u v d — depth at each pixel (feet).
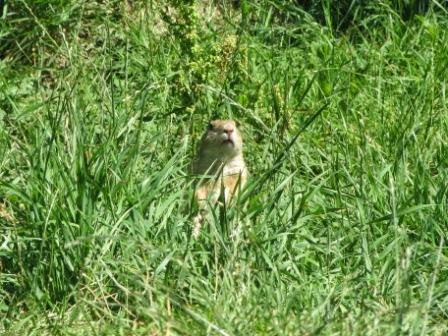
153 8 50.47
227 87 45.83
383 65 48.78
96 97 43.55
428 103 44.98
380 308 30.94
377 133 43.78
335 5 54.54
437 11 54.24
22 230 34.50
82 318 31.89
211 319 30.58
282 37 49.90
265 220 34.73
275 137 41.01
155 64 47.01
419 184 38.01
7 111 45.47
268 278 32.83
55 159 35.60
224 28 51.19
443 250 35.70
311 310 30.83
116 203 35.40
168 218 35.58
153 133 42.47
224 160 40.45
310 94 47.26
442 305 31.71
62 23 49.47
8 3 50.01
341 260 34.71
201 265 33.86
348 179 38.91
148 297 31.86
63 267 33.40
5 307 33.14
